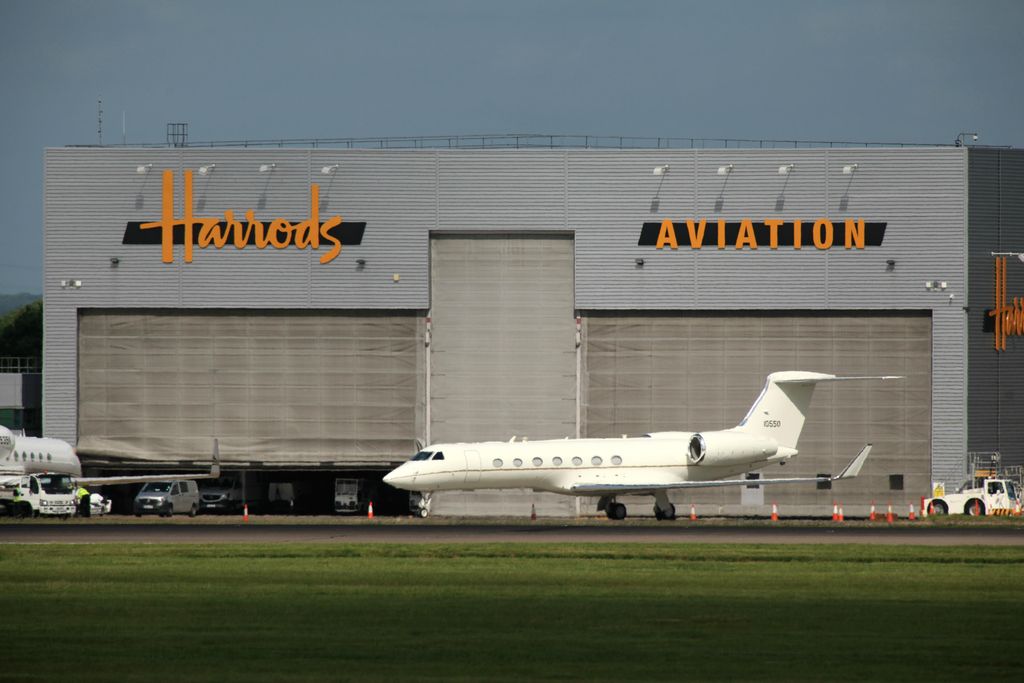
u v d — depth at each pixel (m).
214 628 97.50
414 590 117.12
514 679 80.00
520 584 121.50
